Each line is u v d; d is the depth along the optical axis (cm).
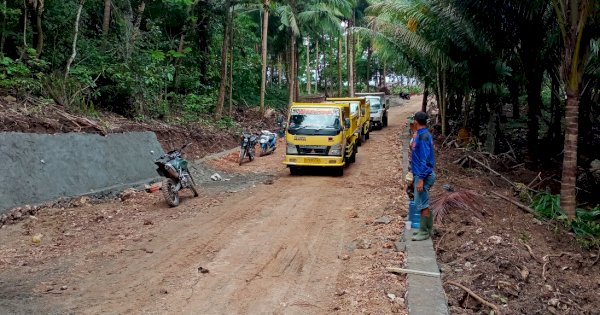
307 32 3641
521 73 1560
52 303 537
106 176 1152
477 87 1756
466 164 1536
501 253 721
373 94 2884
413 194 779
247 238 790
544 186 1338
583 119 1795
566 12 980
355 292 564
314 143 1393
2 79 1271
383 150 1938
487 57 1683
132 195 1103
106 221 897
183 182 1065
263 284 594
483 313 561
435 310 499
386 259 671
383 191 1152
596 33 1027
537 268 719
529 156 1535
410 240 744
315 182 1315
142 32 1936
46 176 993
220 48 2838
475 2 1327
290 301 543
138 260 684
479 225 849
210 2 2384
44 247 741
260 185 1284
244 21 3119
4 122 1040
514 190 1211
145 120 1692
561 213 999
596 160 1573
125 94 1678
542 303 620
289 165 1424
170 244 759
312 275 622
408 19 1820
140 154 1331
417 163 732
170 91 2336
